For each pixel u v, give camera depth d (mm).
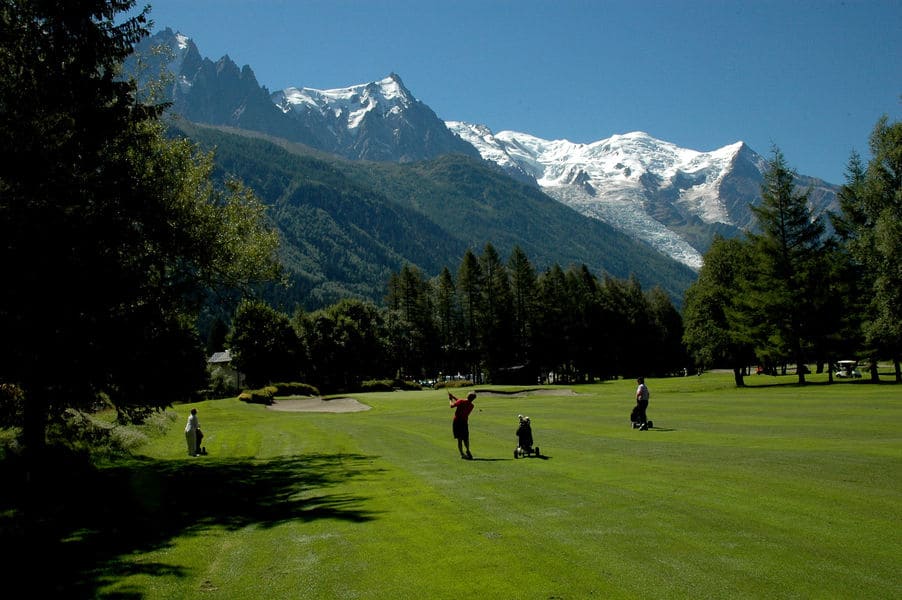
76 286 16000
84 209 16562
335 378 100938
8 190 14789
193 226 24016
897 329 44969
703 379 76812
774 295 52094
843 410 27625
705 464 15695
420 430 29406
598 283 115000
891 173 47469
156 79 25141
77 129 16375
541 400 49094
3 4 16250
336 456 22531
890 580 7707
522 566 8797
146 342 19438
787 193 53688
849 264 52438
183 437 32844
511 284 103688
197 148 26891
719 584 7785
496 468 16938
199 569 9812
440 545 10016
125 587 9055
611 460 17156
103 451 24188
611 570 8445
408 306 109625
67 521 13820
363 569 9156
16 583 9445
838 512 10695
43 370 16750
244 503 15242
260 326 97625
